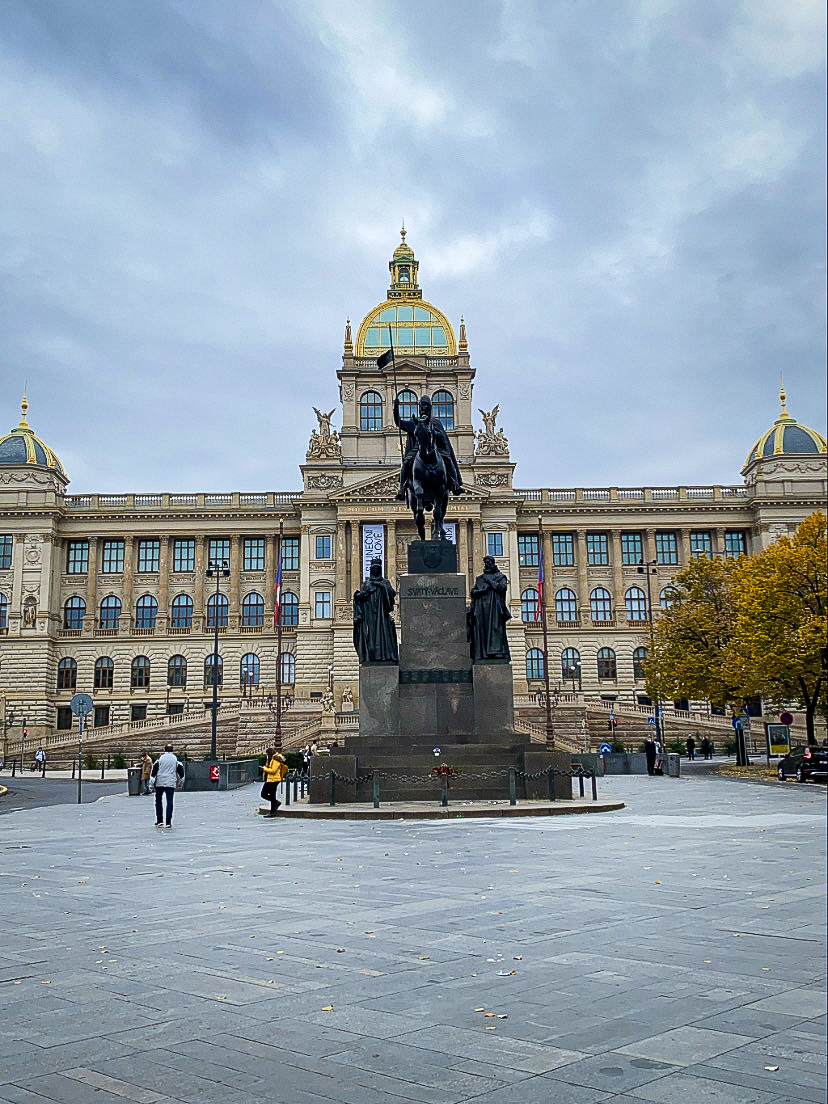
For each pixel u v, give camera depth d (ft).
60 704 381.60
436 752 119.03
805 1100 25.86
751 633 212.23
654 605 395.34
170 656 384.68
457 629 128.06
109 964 41.83
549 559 397.60
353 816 106.01
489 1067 28.76
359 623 128.16
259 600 392.68
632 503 395.75
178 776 108.68
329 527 377.50
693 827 93.71
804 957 41.34
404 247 442.91
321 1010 34.55
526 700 327.06
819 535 220.02
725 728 327.26
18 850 85.56
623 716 333.42
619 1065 28.71
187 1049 30.71
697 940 44.60
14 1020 33.86
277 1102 26.48
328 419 389.19
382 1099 26.58
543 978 38.29
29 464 387.14
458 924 48.73
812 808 117.70
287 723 318.45
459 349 405.59
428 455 138.92
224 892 59.93
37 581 379.55
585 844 80.23
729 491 400.88
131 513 389.80
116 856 80.07
